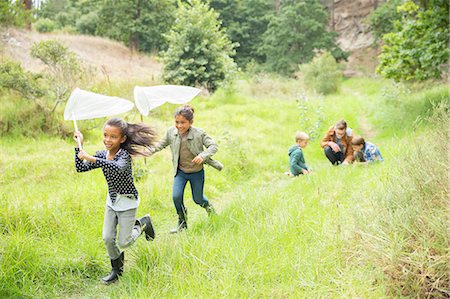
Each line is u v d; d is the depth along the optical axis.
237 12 40.75
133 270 4.12
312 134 11.21
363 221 3.89
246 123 12.97
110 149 4.18
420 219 3.48
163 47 30.56
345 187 5.84
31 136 9.79
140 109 6.28
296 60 34.88
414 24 12.34
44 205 5.37
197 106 15.31
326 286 3.38
